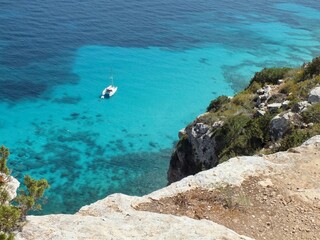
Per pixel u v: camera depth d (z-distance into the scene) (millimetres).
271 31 111750
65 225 11688
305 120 25500
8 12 105625
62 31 99125
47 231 10820
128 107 71188
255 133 28000
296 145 22234
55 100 71000
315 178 17359
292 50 99062
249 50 98188
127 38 100750
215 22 116750
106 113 68625
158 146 60125
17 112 65875
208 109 44656
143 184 50875
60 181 49812
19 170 51156
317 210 15281
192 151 37938
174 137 63125
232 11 128375
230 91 78375
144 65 87938
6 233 9797
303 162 18547
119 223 12414
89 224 11883
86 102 71500
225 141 32469
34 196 10180
